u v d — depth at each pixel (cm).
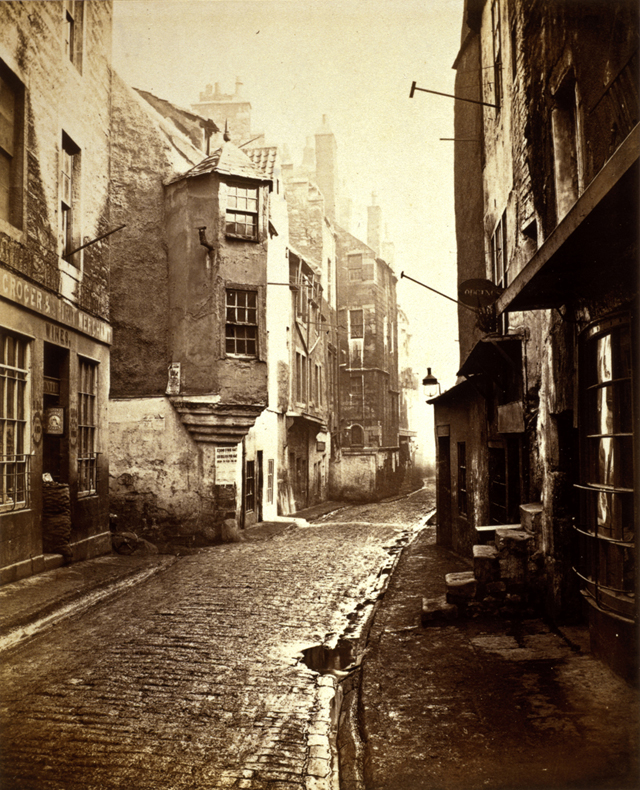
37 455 1020
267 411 2216
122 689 570
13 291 930
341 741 484
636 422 468
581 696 502
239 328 1725
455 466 1374
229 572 1155
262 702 546
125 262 1752
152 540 1697
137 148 1773
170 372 1712
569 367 659
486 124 1170
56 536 1076
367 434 3678
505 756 424
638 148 322
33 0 1008
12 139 968
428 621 757
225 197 1717
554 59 707
